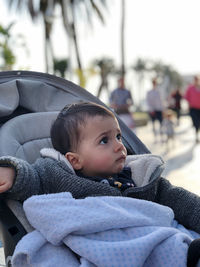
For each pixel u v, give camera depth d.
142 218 1.26
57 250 1.21
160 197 1.57
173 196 1.54
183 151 7.63
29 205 1.26
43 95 1.99
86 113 1.48
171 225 1.43
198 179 4.85
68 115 1.51
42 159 1.50
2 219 1.39
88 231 1.20
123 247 1.15
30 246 1.19
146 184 1.50
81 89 2.09
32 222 1.26
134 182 1.59
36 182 1.38
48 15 20.59
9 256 1.41
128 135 1.99
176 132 12.65
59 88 2.06
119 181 1.56
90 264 1.16
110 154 1.45
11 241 1.36
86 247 1.15
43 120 1.87
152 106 10.27
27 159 1.74
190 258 1.17
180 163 6.09
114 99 8.61
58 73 23.67
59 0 20.36
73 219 1.19
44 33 22.28
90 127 1.46
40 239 1.22
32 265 1.18
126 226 1.24
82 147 1.47
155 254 1.20
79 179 1.37
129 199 1.31
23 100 1.94
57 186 1.38
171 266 1.17
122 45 18.94
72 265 1.19
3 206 1.39
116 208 1.25
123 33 19.00
